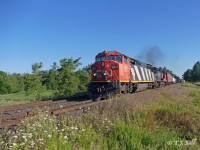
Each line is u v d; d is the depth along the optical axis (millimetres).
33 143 6195
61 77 27656
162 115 11383
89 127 8359
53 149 6203
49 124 7922
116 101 12203
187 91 34938
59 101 19297
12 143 6207
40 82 28562
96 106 11656
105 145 7301
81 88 31234
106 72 21156
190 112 12156
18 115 11648
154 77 38156
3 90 56281
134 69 25781
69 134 7566
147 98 16672
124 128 8398
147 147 7297
